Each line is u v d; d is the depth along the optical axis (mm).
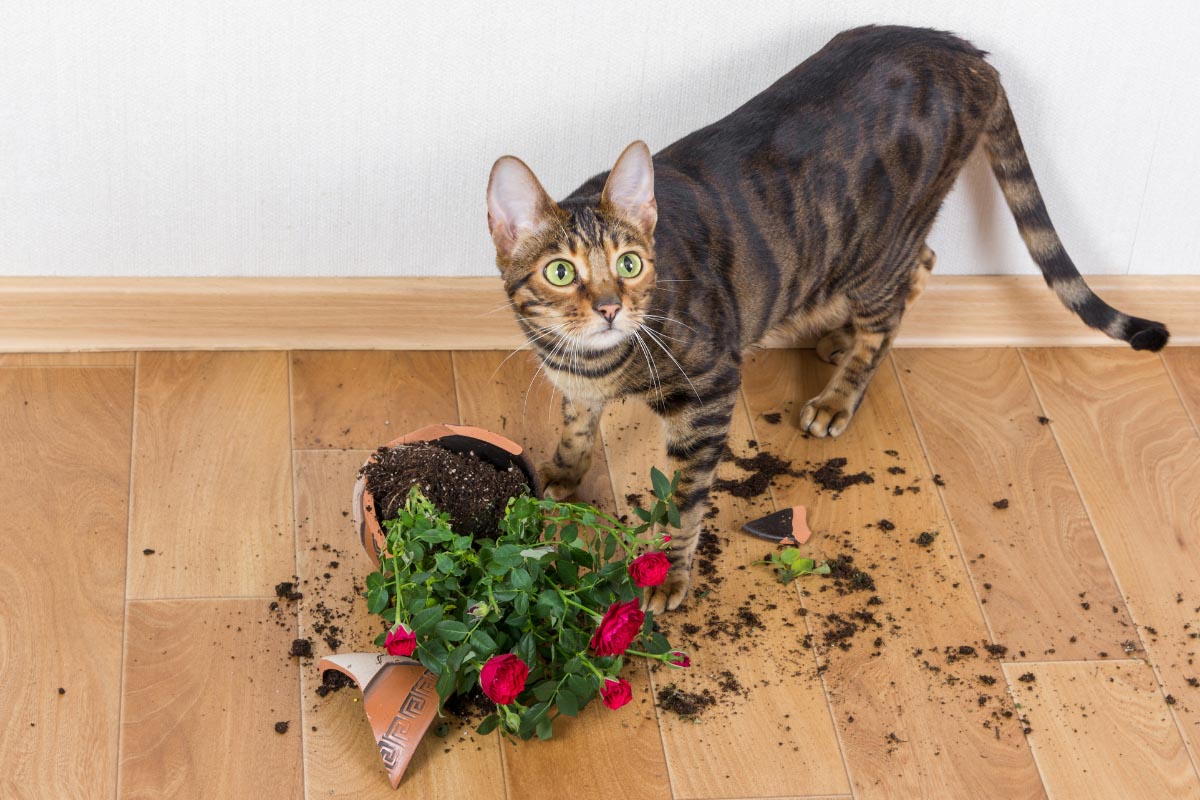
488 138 1389
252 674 1232
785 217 1293
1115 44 1388
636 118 1395
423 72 1344
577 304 1183
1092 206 1484
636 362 1240
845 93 1309
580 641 1201
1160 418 1478
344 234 1427
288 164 1380
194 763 1179
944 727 1239
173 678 1223
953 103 1338
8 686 1203
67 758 1171
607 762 1205
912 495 1400
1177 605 1329
